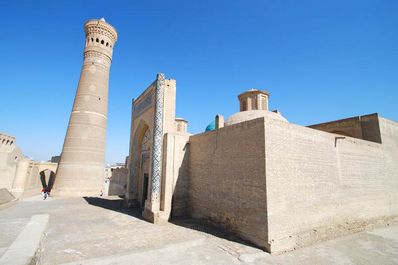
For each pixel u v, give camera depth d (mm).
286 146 8094
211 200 10180
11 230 9164
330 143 9570
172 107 12695
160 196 11516
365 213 10289
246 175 8297
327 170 9172
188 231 9109
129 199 15539
